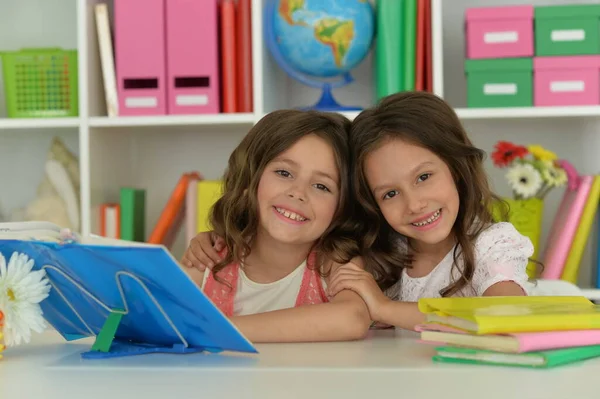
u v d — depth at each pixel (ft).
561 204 7.55
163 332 2.85
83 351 2.95
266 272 4.86
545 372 2.32
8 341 2.76
